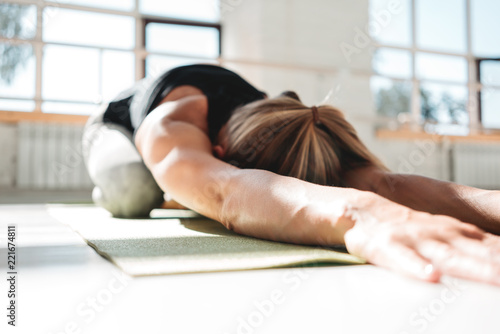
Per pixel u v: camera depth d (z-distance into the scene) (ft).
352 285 1.57
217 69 4.40
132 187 4.39
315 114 3.16
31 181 13.82
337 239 2.05
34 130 13.82
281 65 13.20
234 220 2.65
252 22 15.26
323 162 3.00
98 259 2.15
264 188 2.47
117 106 5.07
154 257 2.09
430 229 1.77
